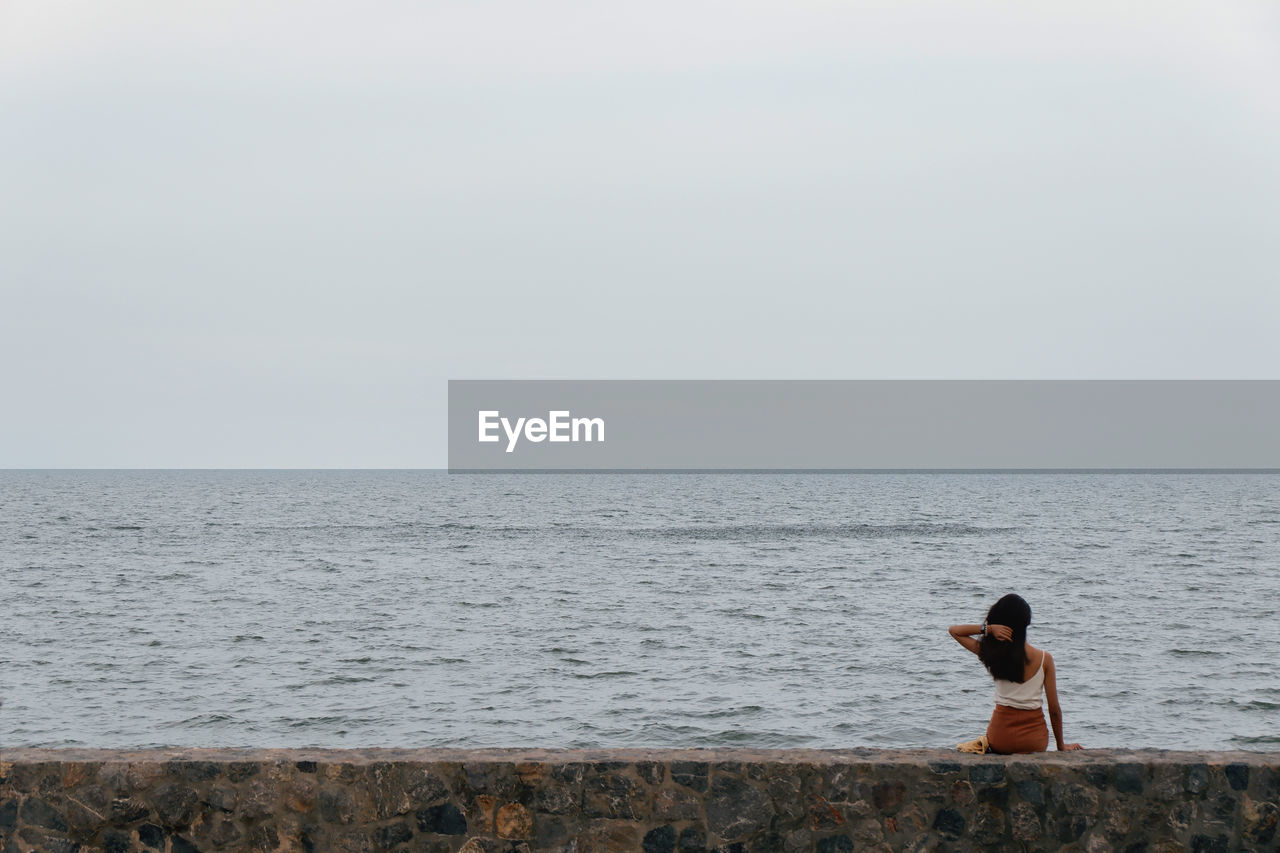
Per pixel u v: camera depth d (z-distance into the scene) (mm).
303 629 37469
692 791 6312
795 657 31703
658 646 33812
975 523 107438
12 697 26391
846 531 94562
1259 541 82188
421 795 6309
